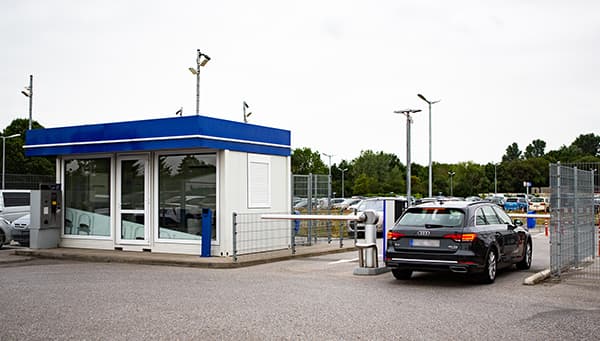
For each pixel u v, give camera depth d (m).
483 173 99.50
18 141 65.06
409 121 21.08
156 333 7.02
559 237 11.69
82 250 16.58
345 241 20.72
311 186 19.34
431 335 6.96
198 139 14.46
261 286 10.80
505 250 12.06
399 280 11.70
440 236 10.79
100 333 7.02
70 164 17.59
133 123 15.58
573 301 9.32
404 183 93.06
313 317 7.97
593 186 14.17
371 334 7.01
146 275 12.32
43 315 8.07
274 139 16.94
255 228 16.09
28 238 19.14
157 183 16.03
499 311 8.45
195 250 15.44
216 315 8.08
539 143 155.62
